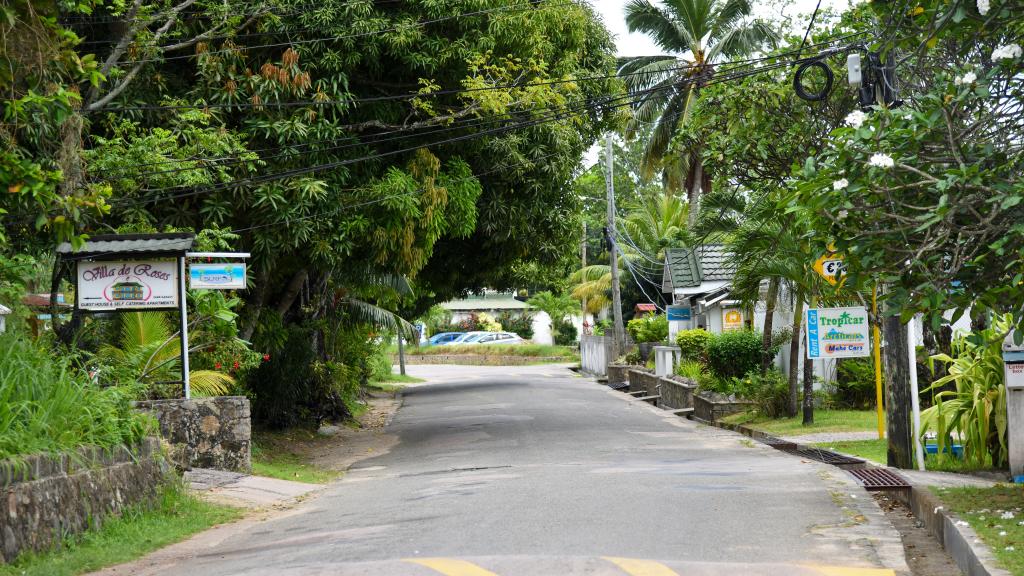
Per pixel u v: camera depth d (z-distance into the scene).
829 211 7.84
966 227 7.45
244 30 17.59
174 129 16.33
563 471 13.39
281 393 21.86
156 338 15.30
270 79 16.56
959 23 8.28
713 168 17.69
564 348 60.75
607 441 18.42
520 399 30.78
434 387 40.47
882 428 16.44
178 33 16.58
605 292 56.84
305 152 17.11
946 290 7.81
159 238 13.77
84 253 13.54
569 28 19.86
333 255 17.52
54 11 8.68
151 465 11.13
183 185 15.56
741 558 7.11
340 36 17.09
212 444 14.69
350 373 27.97
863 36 15.64
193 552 8.96
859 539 7.83
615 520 8.80
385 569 6.94
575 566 6.78
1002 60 8.02
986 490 9.64
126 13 15.43
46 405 9.44
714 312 32.47
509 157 19.80
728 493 10.52
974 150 8.08
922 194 7.87
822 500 9.91
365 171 18.22
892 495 11.03
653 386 30.27
